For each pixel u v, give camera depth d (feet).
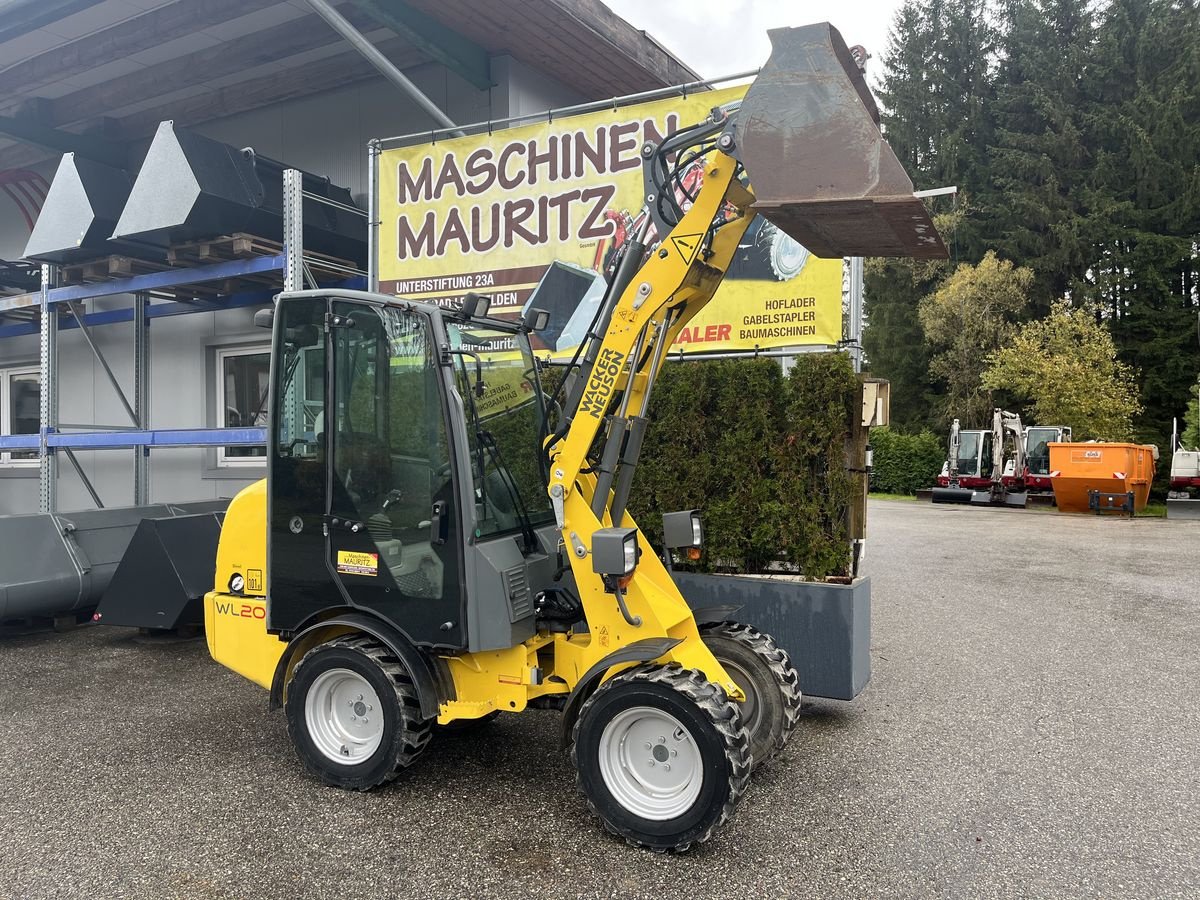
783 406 17.76
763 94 11.07
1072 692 18.86
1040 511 72.79
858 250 12.77
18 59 29.68
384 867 10.92
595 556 12.01
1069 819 12.55
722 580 17.63
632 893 10.37
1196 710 17.63
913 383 122.62
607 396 12.50
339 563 13.15
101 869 10.80
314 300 13.25
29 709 17.08
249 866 10.91
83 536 23.41
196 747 15.02
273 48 26.78
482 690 13.15
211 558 22.13
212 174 21.98
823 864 11.14
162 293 27.81
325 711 13.47
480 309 13.64
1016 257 113.60
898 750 15.31
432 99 27.43
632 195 20.57
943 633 24.48
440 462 12.60
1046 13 122.52
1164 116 105.60
